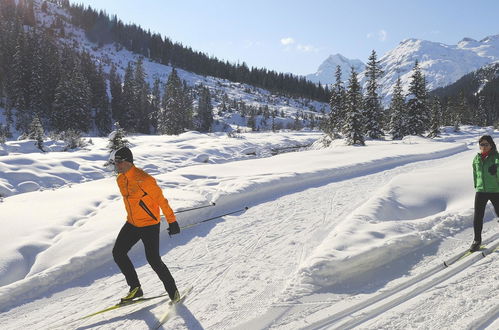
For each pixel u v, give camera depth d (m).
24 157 15.15
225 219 7.15
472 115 80.44
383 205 6.82
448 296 3.89
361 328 3.39
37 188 12.77
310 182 10.85
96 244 5.21
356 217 6.14
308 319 3.55
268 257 5.25
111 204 7.40
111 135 17.33
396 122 42.00
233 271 4.81
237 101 127.81
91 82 66.38
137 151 22.44
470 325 3.35
